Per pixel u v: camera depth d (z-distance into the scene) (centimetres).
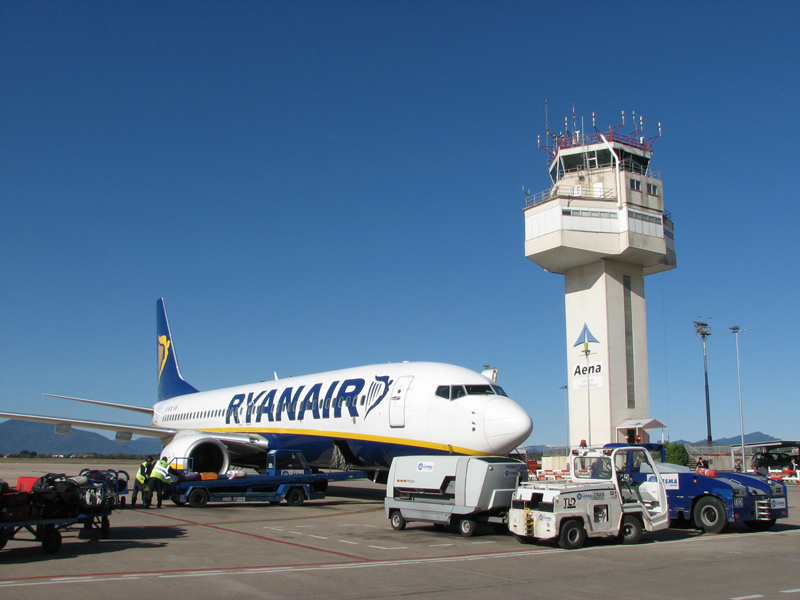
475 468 1461
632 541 1377
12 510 1123
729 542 1421
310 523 1748
